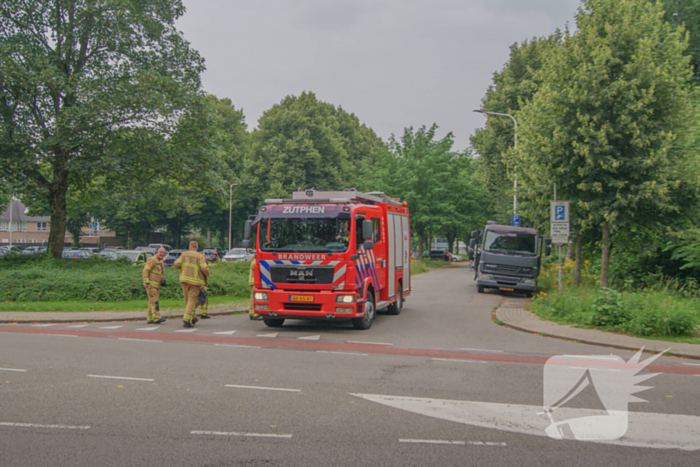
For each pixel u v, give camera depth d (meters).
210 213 61.81
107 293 16.47
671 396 6.43
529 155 17.05
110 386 6.49
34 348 9.02
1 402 5.75
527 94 37.16
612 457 4.43
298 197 12.43
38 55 19.50
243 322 13.02
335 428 5.05
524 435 4.94
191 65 23.61
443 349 9.47
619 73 14.91
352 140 76.94
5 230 82.31
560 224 15.64
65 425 5.03
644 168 14.41
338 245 11.20
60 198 21.56
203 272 12.21
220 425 5.08
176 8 23.08
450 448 4.58
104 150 20.02
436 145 47.44
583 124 14.70
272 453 4.39
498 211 37.44
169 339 10.21
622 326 11.34
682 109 14.69
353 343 10.00
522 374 7.48
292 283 11.27
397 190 47.00
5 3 20.05
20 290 16.12
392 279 14.28
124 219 61.19
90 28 20.56
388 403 5.92
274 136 61.00
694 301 13.87
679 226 15.20
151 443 4.59
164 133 21.67
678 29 14.97
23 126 19.77
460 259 75.00
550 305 14.52
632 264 19.55
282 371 7.47
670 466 4.25
